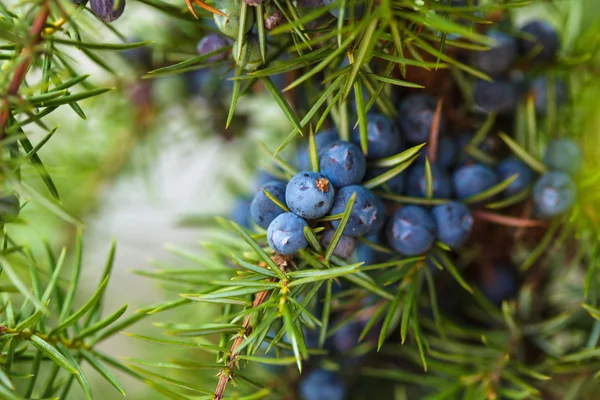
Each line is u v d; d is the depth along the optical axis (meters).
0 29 0.29
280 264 0.30
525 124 0.33
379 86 0.30
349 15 0.29
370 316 0.33
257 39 0.30
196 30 0.33
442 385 0.33
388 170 0.31
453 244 0.31
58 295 0.32
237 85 0.30
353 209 0.30
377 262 0.32
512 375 0.33
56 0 0.29
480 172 0.32
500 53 0.33
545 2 0.35
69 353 0.31
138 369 0.30
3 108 0.29
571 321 0.34
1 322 0.32
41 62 0.31
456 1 0.31
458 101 0.33
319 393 0.34
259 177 0.34
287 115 0.30
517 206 0.33
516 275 0.34
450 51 0.32
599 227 0.33
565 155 0.33
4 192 0.29
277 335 0.30
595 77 0.34
